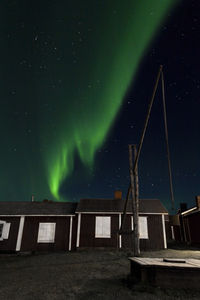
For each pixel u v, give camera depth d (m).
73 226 15.56
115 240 14.90
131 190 9.44
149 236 14.95
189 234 19.00
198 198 17.20
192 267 4.68
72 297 4.66
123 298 4.43
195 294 4.53
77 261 10.09
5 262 11.36
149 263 4.98
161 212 15.41
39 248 14.79
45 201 19.27
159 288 4.78
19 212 15.70
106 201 17.59
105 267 8.23
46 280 6.41
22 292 5.20
